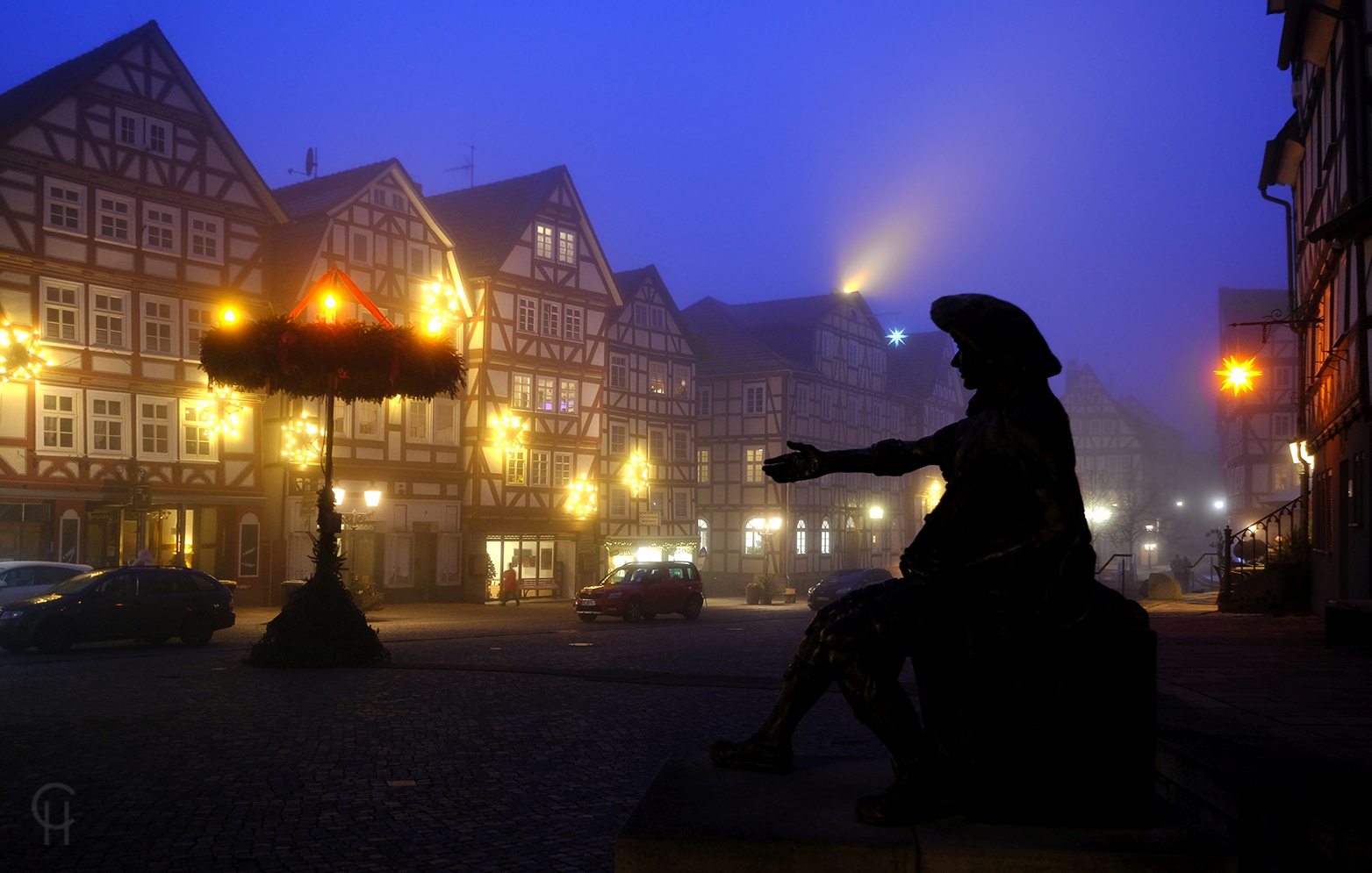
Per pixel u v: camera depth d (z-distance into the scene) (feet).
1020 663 9.89
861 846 9.21
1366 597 51.52
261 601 112.88
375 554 123.65
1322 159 64.80
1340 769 14.56
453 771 28.19
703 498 189.47
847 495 203.31
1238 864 8.92
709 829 9.61
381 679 47.62
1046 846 9.18
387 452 125.29
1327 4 56.49
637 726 35.27
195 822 22.85
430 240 128.57
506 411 137.39
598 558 149.48
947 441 10.73
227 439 110.52
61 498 97.66
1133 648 9.85
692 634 79.87
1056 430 10.06
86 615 64.03
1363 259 50.70
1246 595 70.64
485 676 49.03
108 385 101.50
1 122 96.37
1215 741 17.33
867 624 10.44
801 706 11.54
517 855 20.45
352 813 23.66
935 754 10.26
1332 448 61.46
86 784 26.55
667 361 173.17
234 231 111.24
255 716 37.14
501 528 136.26
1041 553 9.90
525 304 140.56
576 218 148.66
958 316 10.49
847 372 205.16
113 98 102.53
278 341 51.06
